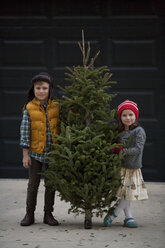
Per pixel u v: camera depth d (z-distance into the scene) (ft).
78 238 12.32
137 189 13.57
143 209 16.25
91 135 13.25
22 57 22.97
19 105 22.95
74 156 12.66
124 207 13.79
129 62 22.54
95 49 22.70
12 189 20.21
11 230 13.26
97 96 13.51
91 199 12.89
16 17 22.94
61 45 22.82
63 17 22.82
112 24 22.58
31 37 22.94
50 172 13.16
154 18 22.39
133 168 13.57
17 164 22.93
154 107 22.40
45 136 13.83
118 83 22.54
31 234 12.78
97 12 22.68
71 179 12.97
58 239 12.23
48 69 22.90
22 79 22.95
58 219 14.90
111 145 13.03
